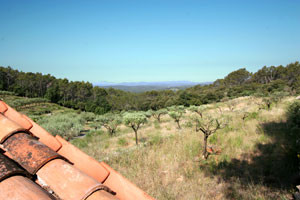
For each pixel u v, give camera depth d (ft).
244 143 23.43
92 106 264.72
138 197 2.71
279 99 59.98
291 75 274.57
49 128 54.54
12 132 3.32
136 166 19.57
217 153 21.80
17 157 2.86
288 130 24.08
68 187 2.42
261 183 13.97
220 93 240.94
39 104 259.80
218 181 15.48
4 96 272.51
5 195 1.92
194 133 30.89
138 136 40.27
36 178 2.68
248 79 364.58
